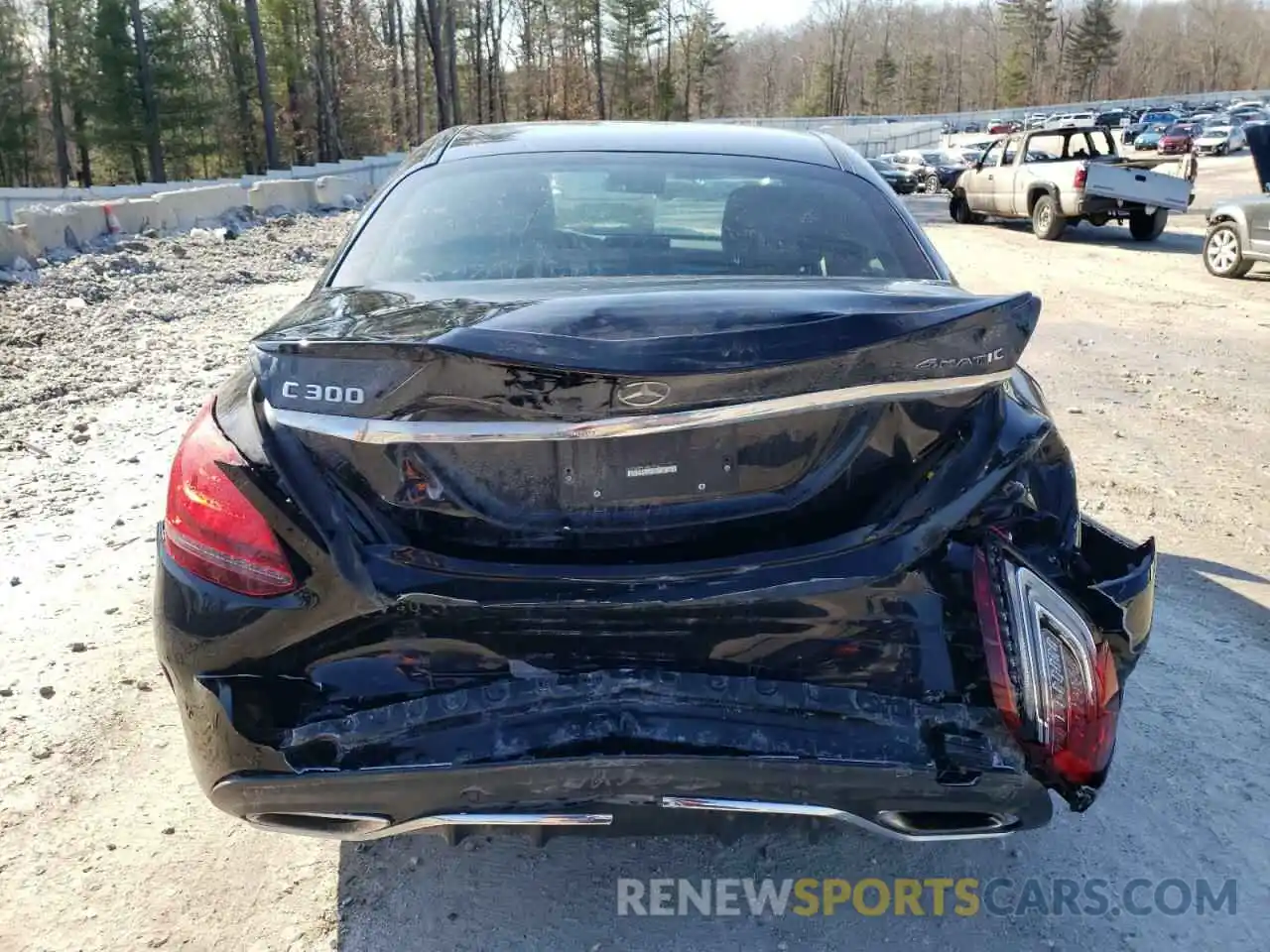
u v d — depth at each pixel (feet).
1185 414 22.27
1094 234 63.36
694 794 6.40
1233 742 10.16
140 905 7.95
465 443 6.16
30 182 226.79
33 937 7.59
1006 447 6.85
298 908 7.96
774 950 7.62
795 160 10.37
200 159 229.04
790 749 6.37
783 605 6.45
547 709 6.44
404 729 6.38
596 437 6.15
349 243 9.29
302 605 6.33
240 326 30.22
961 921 7.90
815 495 6.67
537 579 6.25
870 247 9.25
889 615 6.61
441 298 7.27
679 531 6.58
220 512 6.42
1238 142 163.73
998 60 457.27
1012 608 6.40
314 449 6.37
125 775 9.52
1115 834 8.86
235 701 6.48
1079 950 7.63
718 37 318.24
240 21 209.97
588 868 8.42
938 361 6.38
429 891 8.15
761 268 8.87
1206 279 43.62
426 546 6.42
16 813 8.95
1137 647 7.30
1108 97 478.18
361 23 216.74
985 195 66.39
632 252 8.95
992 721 6.63
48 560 13.99
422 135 229.45
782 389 6.14
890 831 6.74
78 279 34.76
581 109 271.69
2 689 10.86
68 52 207.92
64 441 19.07
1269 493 17.21
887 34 450.30
